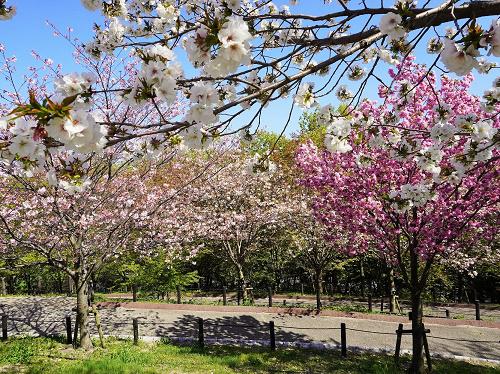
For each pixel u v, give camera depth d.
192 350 9.25
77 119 1.74
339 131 3.42
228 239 16.05
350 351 9.91
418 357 8.21
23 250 9.09
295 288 24.20
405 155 4.81
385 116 4.99
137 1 3.29
